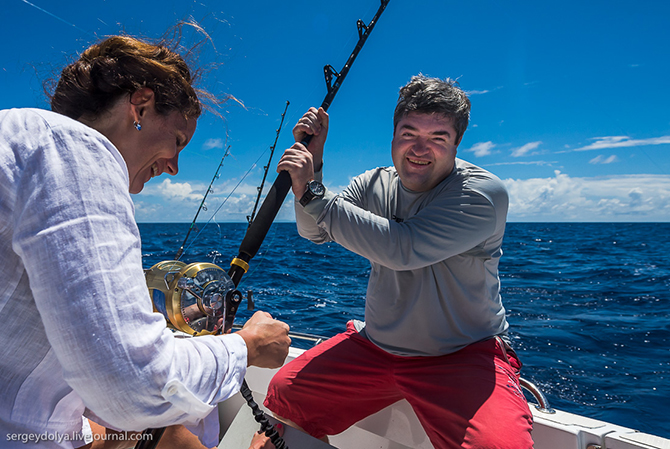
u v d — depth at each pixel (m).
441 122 1.39
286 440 1.25
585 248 22.84
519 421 1.19
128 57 0.69
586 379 3.52
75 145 0.56
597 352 4.29
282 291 7.02
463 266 1.44
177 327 0.81
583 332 5.08
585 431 1.31
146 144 0.72
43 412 0.66
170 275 0.82
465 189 1.40
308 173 1.33
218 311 0.82
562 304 7.11
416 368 1.43
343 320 5.10
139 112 0.70
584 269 12.74
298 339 2.01
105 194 0.56
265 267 10.07
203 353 0.65
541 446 1.36
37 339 0.61
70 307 0.51
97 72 0.68
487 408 1.22
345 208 1.35
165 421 0.59
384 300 1.52
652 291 8.51
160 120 0.72
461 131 1.45
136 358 0.54
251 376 1.86
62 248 0.51
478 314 1.49
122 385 0.53
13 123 0.57
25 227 0.52
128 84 0.68
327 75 1.58
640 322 5.65
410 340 1.46
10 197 0.54
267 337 0.81
